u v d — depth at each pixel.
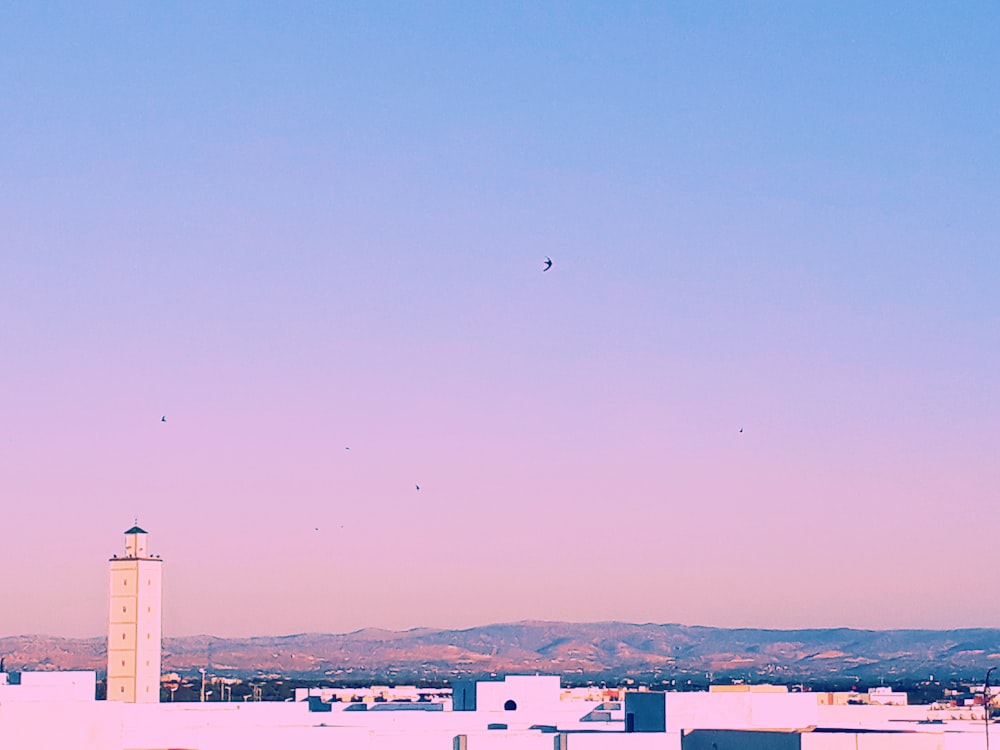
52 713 83.75
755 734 98.69
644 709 115.12
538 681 166.00
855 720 135.50
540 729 136.88
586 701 181.38
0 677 152.75
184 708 134.25
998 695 181.75
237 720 129.25
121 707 85.81
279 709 133.88
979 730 113.81
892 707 137.50
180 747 108.38
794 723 115.00
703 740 104.38
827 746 94.50
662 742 106.69
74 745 84.06
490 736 110.88
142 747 107.88
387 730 121.75
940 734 95.44
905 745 94.94
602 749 107.25
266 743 110.25
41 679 155.00
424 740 111.69
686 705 113.38
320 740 110.69
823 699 188.88
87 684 154.12
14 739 82.56
